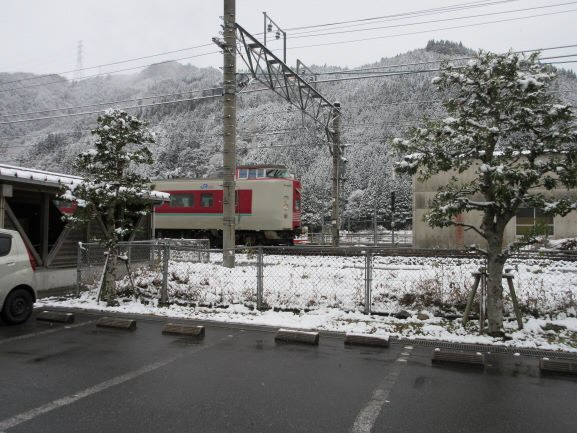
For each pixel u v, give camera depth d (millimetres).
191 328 6645
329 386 4598
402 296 8078
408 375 4961
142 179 9234
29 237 11031
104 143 8898
